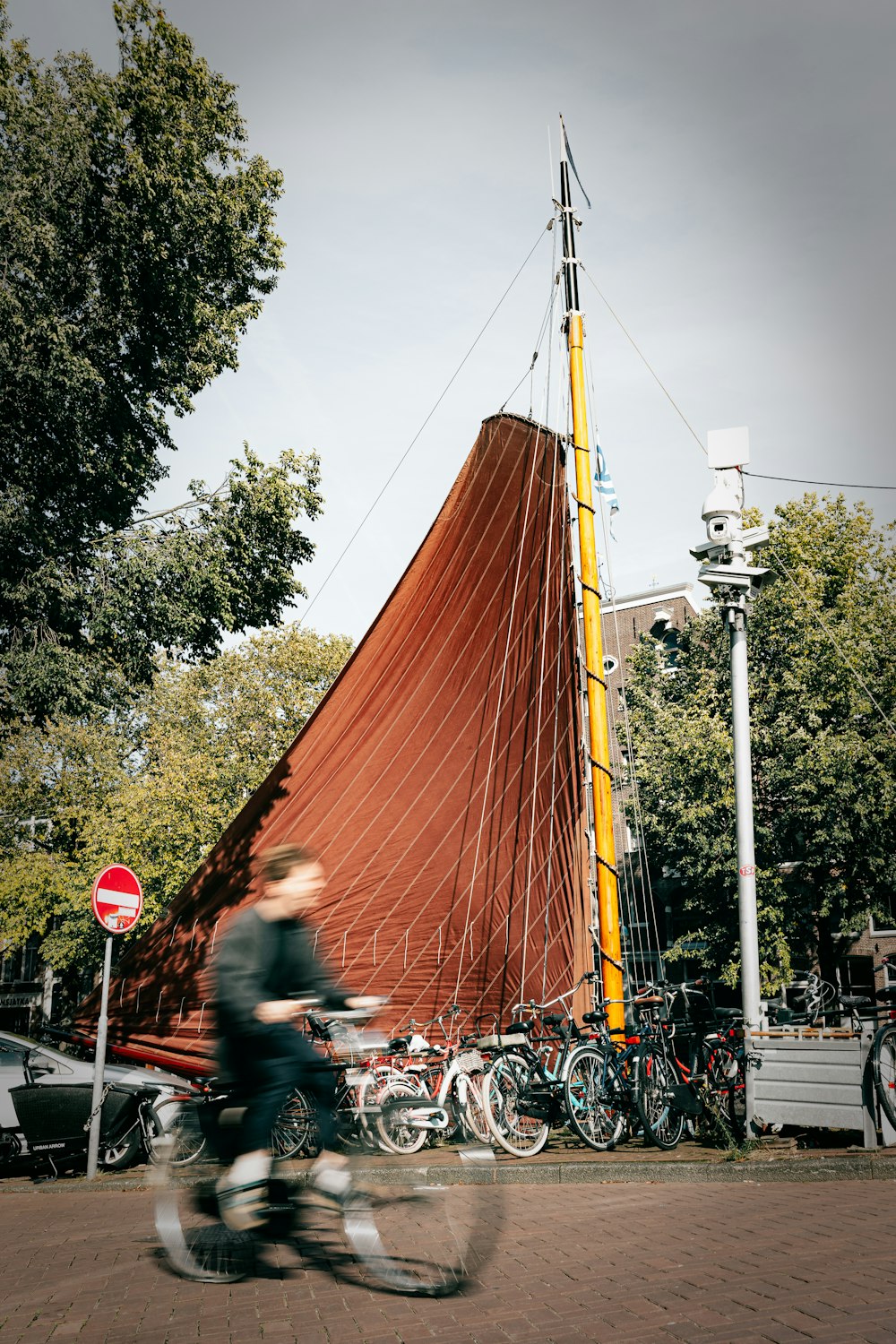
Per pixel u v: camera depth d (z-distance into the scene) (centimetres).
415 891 1532
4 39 1684
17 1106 994
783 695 2952
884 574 3253
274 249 1914
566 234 1692
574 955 1505
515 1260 560
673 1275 513
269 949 518
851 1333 411
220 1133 521
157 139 1730
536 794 1534
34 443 1680
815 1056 854
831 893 2794
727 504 987
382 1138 537
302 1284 523
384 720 1543
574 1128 934
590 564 1545
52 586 1634
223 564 1806
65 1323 476
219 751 3838
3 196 1596
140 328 1778
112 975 1552
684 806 2961
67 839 4094
